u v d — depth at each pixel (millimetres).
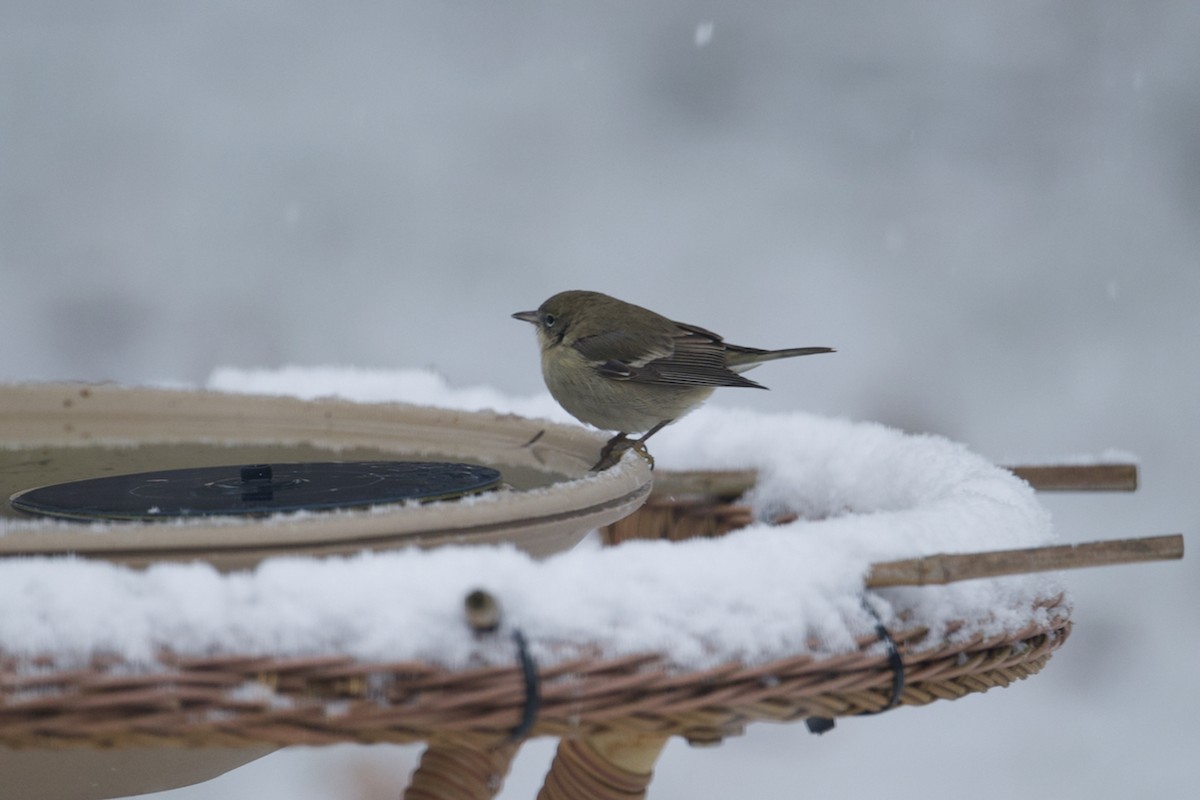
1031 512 4199
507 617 3016
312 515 3432
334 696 2887
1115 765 10000
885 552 3531
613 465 4547
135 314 15234
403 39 19094
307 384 7035
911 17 18938
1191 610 12109
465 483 4250
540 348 8008
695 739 3246
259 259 16031
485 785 3752
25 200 16234
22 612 2793
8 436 5422
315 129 17750
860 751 9852
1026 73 18562
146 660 2803
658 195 17422
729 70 18719
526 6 18766
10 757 3682
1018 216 16953
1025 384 14859
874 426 5852
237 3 18547
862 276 16281
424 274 16172
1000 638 3643
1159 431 14266
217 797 7965
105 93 17609
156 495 4004
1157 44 18703
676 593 3197
